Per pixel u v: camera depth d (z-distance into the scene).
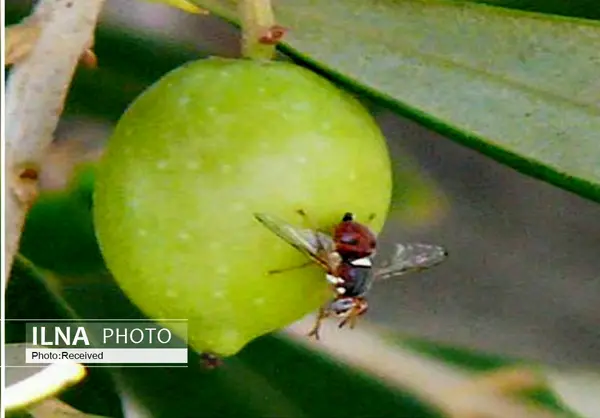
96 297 0.12
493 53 0.11
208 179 0.10
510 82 0.11
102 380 0.12
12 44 0.10
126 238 0.10
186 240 0.10
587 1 0.12
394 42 0.11
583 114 0.11
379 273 0.11
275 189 0.10
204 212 0.10
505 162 0.11
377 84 0.11
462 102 0.11
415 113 0.11
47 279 0.12
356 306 0.11
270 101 0.10
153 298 0.10
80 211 0.12
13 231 0.10
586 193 0.10
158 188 0.10
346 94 0.11
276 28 0.11
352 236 0.10
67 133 0.12
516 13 0.11
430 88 0.11
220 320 0.10
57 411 0.11
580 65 0.11
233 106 0.10
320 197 0.10
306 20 0.11
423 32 0.11
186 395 0.12
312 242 0.10
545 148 0.11
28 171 0.10
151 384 0.12
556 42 0.11
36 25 0.10
